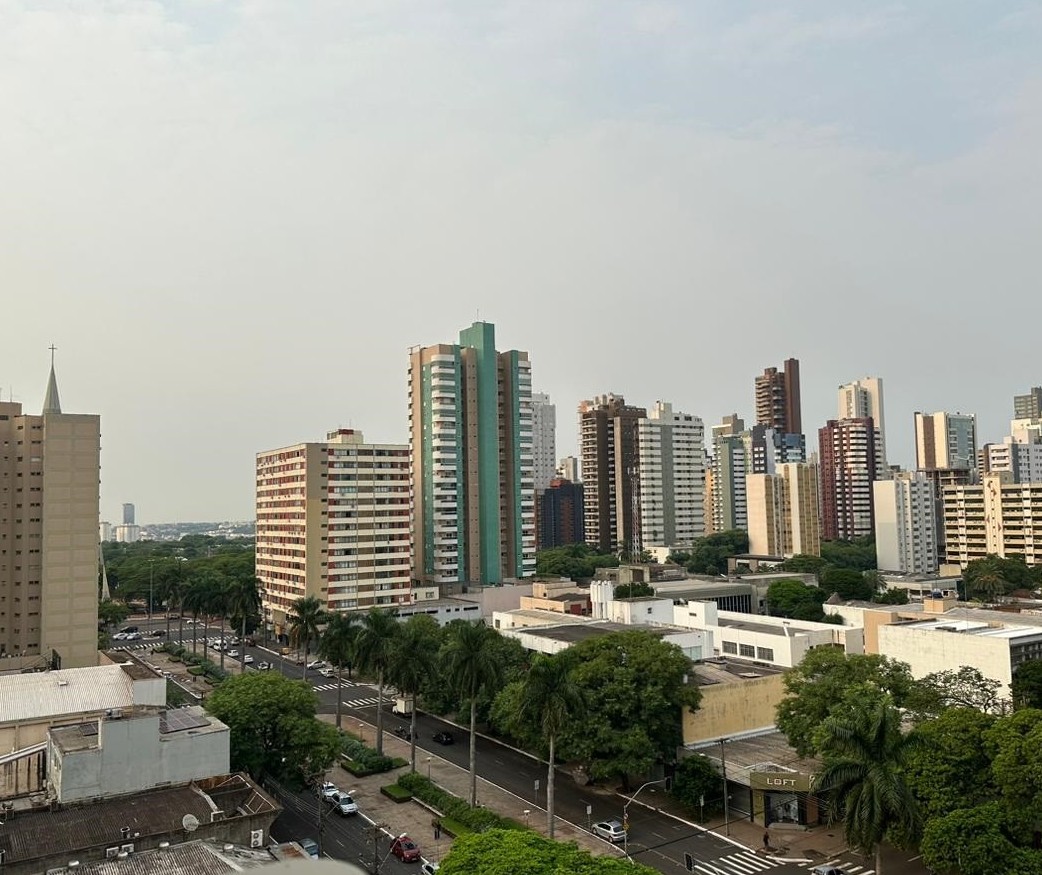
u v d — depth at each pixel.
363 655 95.12
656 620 129.88
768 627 129.62
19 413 139.50
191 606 166.88
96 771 64.62
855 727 54.97
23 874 52.22
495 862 47.44
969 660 92.69
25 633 135.25
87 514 138.00
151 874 51.53
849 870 67.06
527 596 180.62
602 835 74.06
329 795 83.19
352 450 180.88
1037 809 55.81
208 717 73.81
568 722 74.44
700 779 79.00
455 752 101.12
